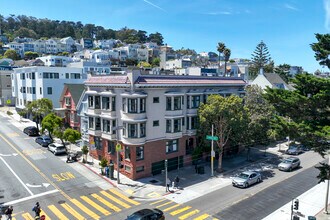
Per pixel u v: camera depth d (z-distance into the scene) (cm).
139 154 3338
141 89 3284
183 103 3703
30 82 6538
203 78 4006
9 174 3319
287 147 5166
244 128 3606
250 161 4216
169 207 2586
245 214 2472
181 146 3762
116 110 3500
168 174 3497
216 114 3472
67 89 5081
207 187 3095
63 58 11038
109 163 3591
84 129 4441
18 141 4800
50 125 4294
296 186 3192
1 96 8781
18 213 2425
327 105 2147
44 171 3462
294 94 2262
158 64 15438
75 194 2842
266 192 2992
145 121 3294
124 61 14450
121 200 2731
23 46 16588
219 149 3634
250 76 11481
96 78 3791
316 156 4669
